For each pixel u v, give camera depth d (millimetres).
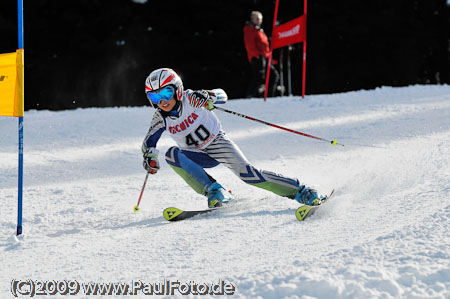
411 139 18938
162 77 10867
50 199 13688
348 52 64125
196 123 11406
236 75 64125
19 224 10539
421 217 8102
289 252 7469
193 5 64250
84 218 11695
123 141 23062
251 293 5949
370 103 30359
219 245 8398
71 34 62688
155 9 64938
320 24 63625
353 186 11688
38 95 61656
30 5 61656
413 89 36438
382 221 8484
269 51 37719
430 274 5859
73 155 20328
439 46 65000
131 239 9406
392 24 63688
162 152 20188
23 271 8094
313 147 19516
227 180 14789
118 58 62625
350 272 6035
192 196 13375
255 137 22422
